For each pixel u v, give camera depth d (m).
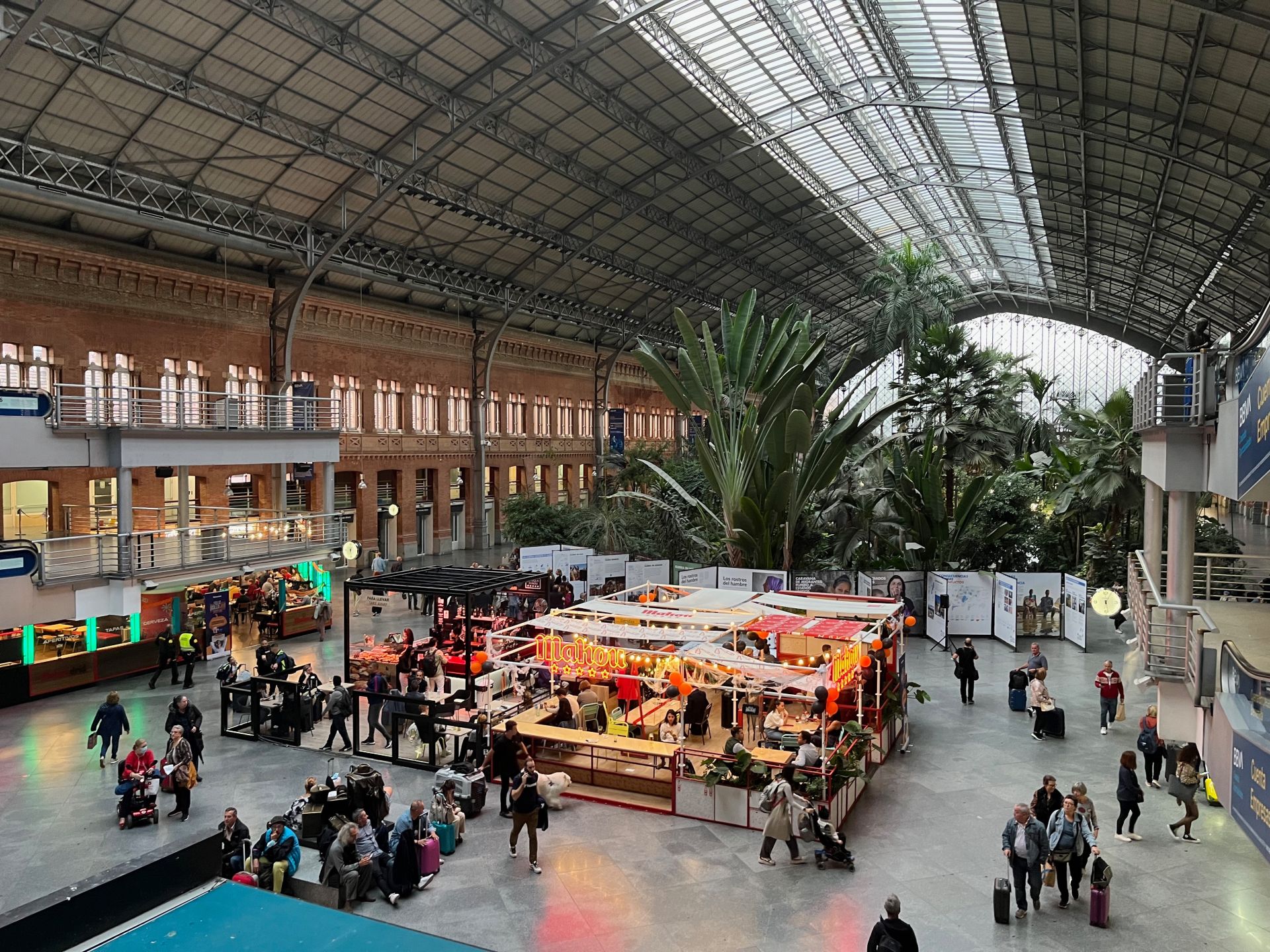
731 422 23.88
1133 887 10.23
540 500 32.53
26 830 11.61
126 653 19.75
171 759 12.40
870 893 10.02
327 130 25.19
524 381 45.97
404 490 37.56
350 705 14.91
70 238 23.33
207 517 28.12
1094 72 24.23
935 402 28.64
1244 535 44.38
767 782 11.92
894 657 15.58
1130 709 17.52
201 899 3.49
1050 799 10.44
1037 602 24.50
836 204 44.25
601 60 26.80
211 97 22.16
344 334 34.00
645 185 36.69
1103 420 27.44
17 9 16.50
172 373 26.81
